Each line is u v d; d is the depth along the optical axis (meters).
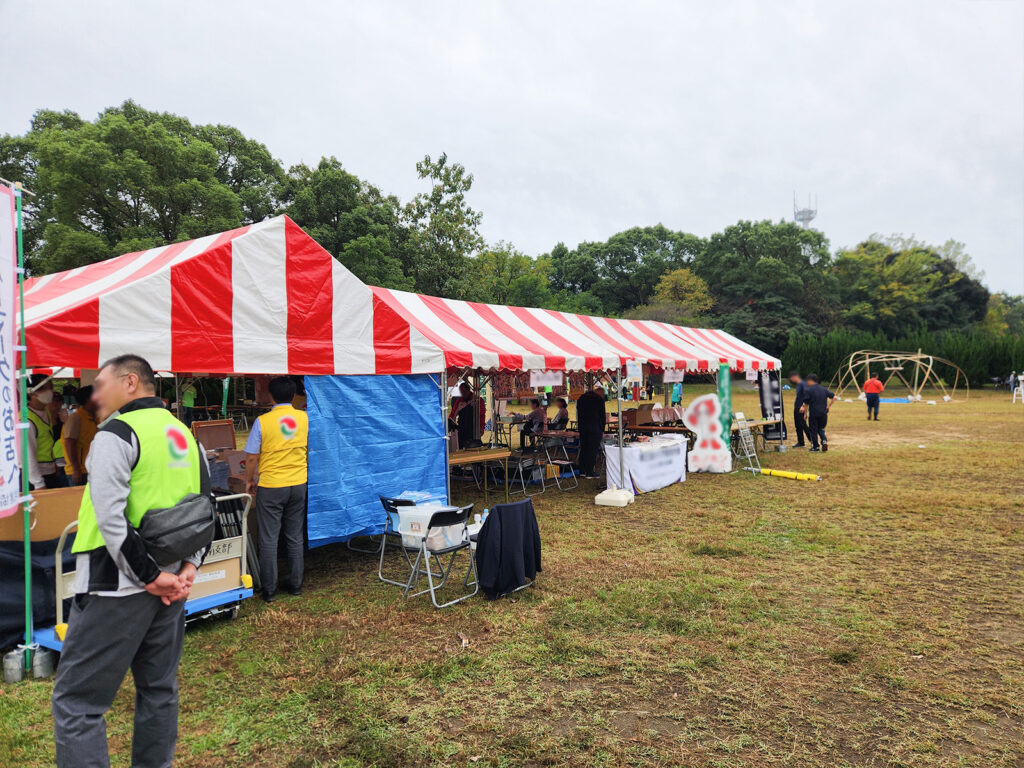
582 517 7.86
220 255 4.91
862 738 3.00
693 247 60.84
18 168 23.59
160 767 2.37
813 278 52.62
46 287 5.65
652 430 12.42
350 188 27.91
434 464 6.76
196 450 2.46
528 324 10.20
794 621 4.46
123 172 19.86
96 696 2.18
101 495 2.10
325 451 5.68
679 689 3.51
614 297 58.75
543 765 2.80
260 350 5.13
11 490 3.31
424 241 27.20
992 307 63.91
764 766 2.77
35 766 2.79
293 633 4.30
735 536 6.84
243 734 3.05
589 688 3.52
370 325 6.07
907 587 5.16
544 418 11.94
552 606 4.80
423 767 2.79
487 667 3.78
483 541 4.96
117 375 2.38
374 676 3.66
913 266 54.66
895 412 24.14
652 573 5.56
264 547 4.90
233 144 27.53
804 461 12.27
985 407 25.94
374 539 7.13
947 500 8.50
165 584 2.20
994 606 4.72
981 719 3.16
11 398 3.33
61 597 3.80
